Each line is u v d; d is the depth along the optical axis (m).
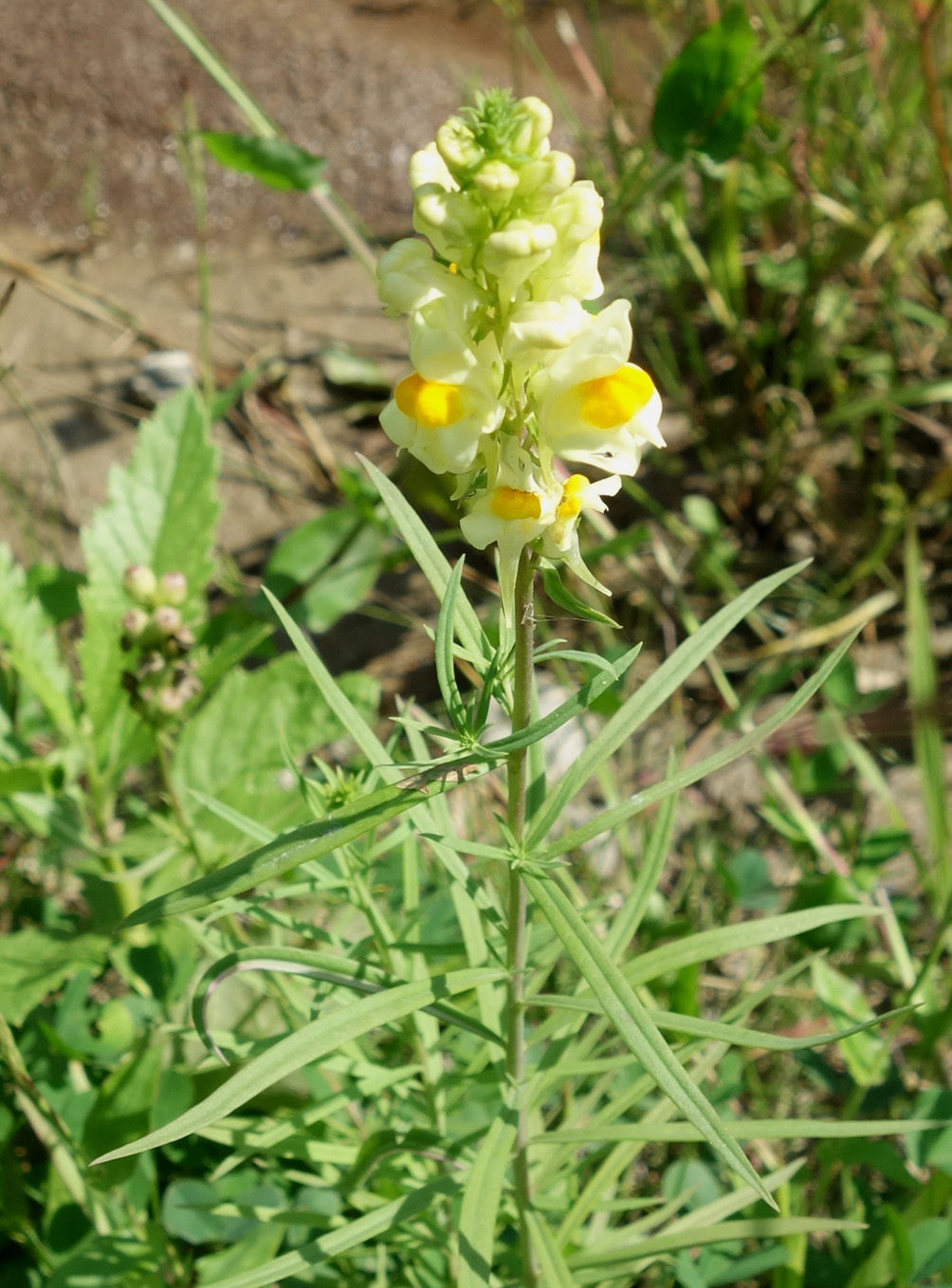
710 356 0.44
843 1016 0.25
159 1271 0.22
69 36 0.51
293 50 0.53
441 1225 0.20
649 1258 0.19
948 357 0.42
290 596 0.35
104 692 0.26
